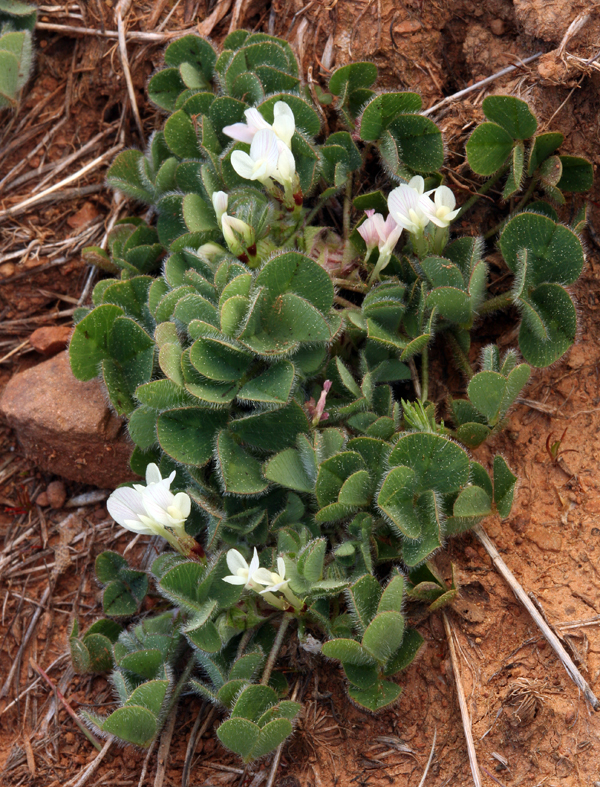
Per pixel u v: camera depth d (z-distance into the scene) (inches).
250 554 10.2
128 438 10.9
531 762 9.5
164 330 10.0
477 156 10.5
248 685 9.6
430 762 9.7
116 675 9.9
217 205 10.4
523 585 9.9
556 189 10.4
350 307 10.6
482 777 9.5
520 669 9.7
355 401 10.1
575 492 10.2
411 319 10.5
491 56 10.9
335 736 9.9
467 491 9.8
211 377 9.9
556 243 10.2
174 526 9.9
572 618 9.8
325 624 9.8
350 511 9.9
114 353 10.5
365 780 9.7
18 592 11.0
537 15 10.6
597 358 10.6
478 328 10.8
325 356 10.2
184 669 10.2
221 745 10.1
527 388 10.6
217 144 11.0
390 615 9.4
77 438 10.9
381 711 9.9
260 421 10.0
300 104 10.6
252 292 9.9
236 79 10.9
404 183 10.6
